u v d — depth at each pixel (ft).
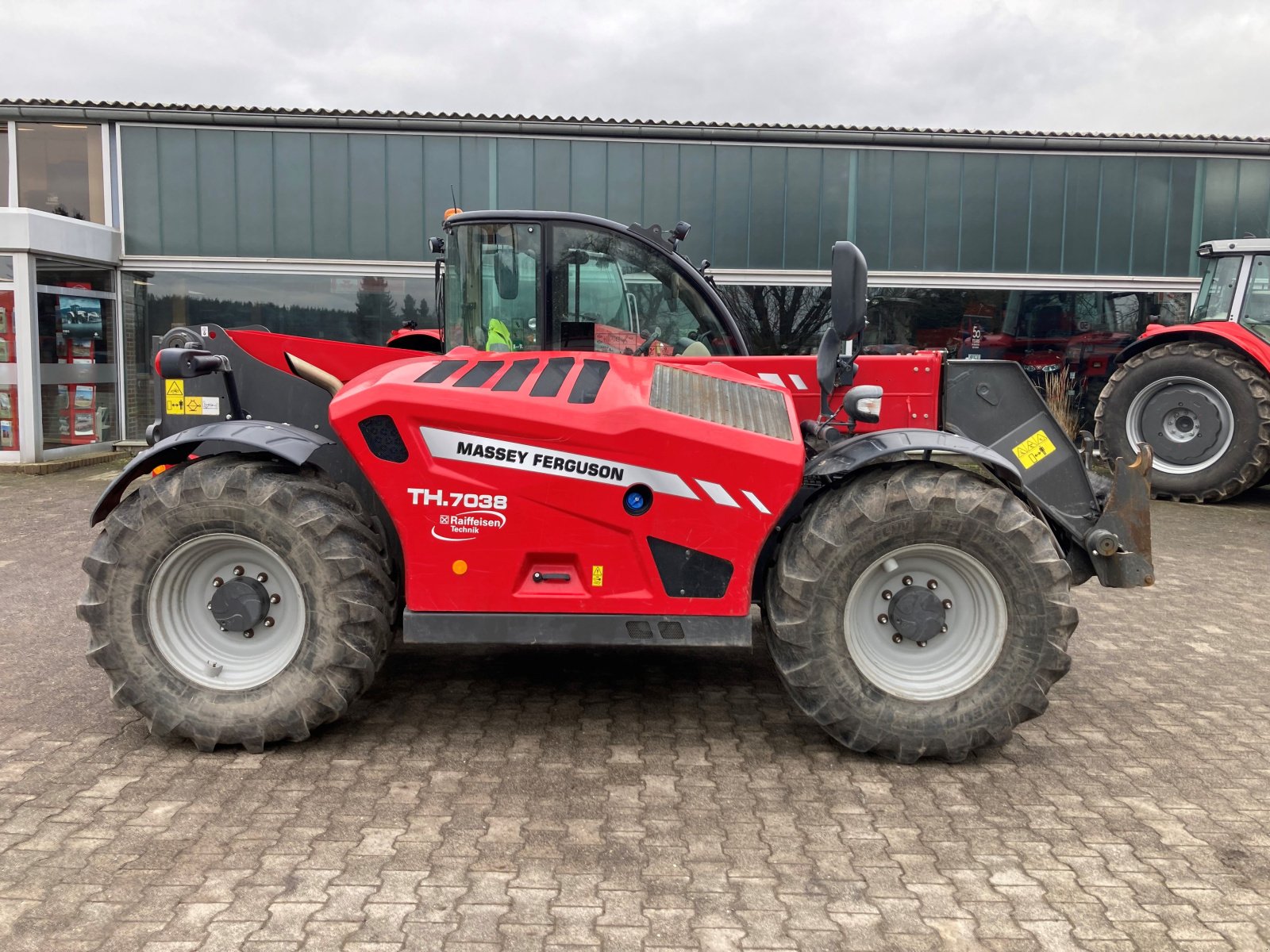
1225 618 17.53
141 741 11.29
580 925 7.77
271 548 10.68
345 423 10.58
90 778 10.29
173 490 10.68
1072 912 8.07
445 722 12.05
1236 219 40.55
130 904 7.94
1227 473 29.04
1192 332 29.99
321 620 10.69
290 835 9.12
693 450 10.53
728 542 10.71
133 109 37.83
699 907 8.05
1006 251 40.24
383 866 8.59
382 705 12.60
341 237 38.86
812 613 10.69
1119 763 11.12
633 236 13.51
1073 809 9.94
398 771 10.57
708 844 9.09
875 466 11.13
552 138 38.52
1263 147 39.34
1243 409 28.55
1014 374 12.94
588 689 13.35
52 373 36.04
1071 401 40.55
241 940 7.48
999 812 9.86
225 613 10.93
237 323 39.40
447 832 9.22
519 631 10.82
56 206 38.83
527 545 10.68
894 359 13.00
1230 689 13.76
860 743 10.89
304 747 11.16
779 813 9.74
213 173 38.60
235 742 10.85
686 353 13.84
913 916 7.99
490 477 10.61
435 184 38.60
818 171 39.37
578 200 38.83
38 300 35.14
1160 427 30.27
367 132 38.37
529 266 13.46
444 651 15.10
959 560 10.81
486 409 10.50
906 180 39.65
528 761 10.90
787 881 8.48
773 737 11.72
